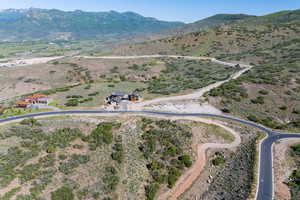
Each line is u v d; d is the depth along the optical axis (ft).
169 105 210.59
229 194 106.73
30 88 327.88
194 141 155.02
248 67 350.64
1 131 147.84
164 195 114.01
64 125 160.56
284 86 227.81
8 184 101.60
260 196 101.19
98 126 159.02
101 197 104.99
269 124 175.01
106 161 126.00
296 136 159.63
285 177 115.96
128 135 152.76
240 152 143.43
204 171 130.00
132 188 113.70
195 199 111.04
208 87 262.06
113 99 221.05
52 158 122.01
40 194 100.07
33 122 161.79
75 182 109.50
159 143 147.33
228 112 196.75
